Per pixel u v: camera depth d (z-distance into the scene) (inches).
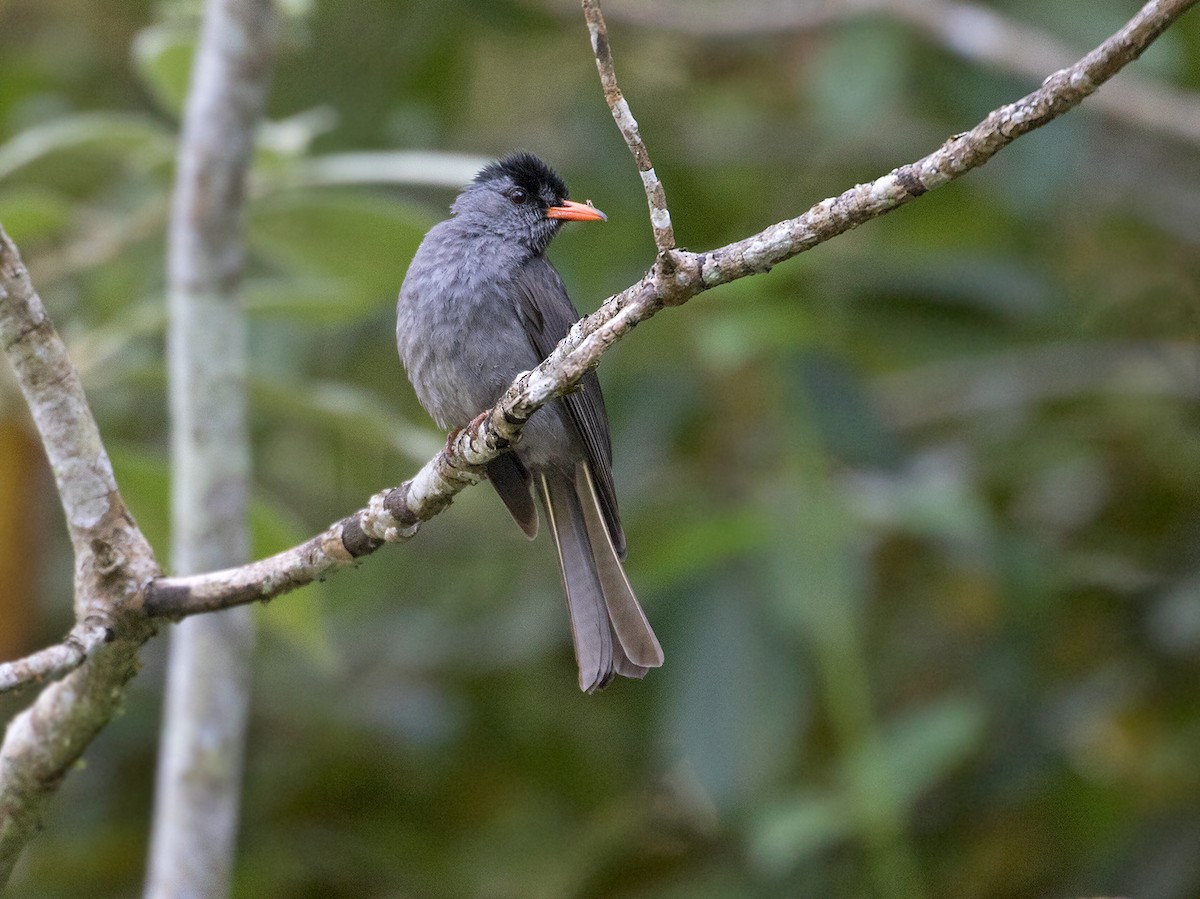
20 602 393.1
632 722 498.3
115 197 479.2
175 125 558.9
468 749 508.7
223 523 362.9
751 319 400.8
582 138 518.6
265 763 514.0
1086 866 440.8
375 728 503.8
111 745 514.6
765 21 520.7
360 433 404.8
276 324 495.5
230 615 352.2
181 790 348.5
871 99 444.8
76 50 584.4
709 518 426.3
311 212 386.3
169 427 535.8
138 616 258.8
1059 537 496.7
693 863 465.7
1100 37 458.9
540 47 585.0
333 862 486.6
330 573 265.7
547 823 489.1
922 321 462.3
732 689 397.1
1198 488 492.4
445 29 514.6
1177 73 481.7
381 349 538.3
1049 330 502.6
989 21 466.6
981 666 443.5
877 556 490.3
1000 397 520.7
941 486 418.9
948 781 457.7
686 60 557.6
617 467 470.6
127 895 487.5
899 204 215.3
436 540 545.0
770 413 456.1
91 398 478.9
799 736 432.1
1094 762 467.5
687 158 529.7
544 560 510.6
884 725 458.9
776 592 395.9
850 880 420.8
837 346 444.1
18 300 249.3
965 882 450.6
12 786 273.9
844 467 458.9
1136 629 471.5
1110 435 506.6
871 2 458.6
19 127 555.2
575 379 238.7
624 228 497.4
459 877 477.4
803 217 220.1
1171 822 428.8
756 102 559.2
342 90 509.7
